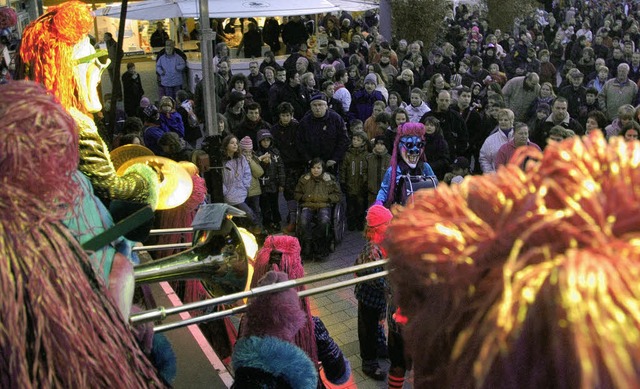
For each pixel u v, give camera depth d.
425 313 0.76
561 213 0.66
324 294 7.26
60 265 0.98
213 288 2.16
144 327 1.85
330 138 9.27
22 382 0.91
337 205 8.58
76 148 1.05
